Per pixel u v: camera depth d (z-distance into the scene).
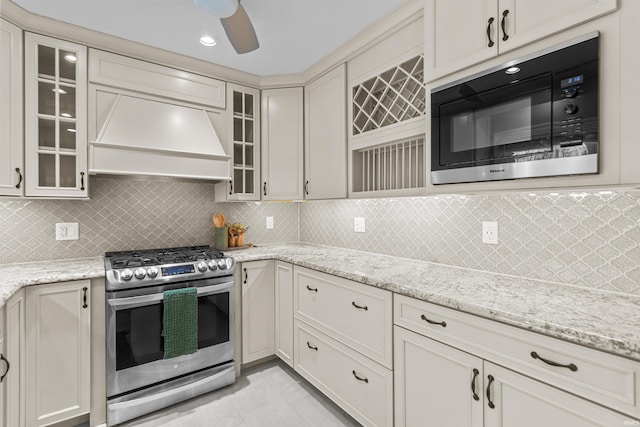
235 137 2.65
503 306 1.14
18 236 2.05
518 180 1.22
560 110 1.07
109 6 1.73
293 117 2.64
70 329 1.74
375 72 1.99
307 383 2.28
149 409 1.91
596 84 0.99
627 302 1.18
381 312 1.57
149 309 1.91
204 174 2.36
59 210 2.18
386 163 2.25
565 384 0.95
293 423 1.86
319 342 2.02
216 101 2.49
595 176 1.01
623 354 0.83
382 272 1.74
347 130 2.23
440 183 1.48
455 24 1.42
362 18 1.86
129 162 2.07
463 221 1.84
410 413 1.43
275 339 2.50
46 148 1.91
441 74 1.47
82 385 1.78
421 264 1.98
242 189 2.68
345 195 2.23
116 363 1.82
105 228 2.34
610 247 1.32
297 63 2.43
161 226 2.56
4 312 1.45
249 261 2.37
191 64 2.37
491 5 1.28
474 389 1.18
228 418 1.90
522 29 1.18
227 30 1.69
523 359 1.04
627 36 0.95
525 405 1.04
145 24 1.91
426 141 1.57
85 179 1.98
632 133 0.94
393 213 2.27
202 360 2.10
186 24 1.91
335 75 2.30
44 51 1.92
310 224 3.11
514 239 1.62
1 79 1.72
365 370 1.67
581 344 0.92
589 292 1.32
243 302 2.35
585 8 1.02
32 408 1.64
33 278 1.63
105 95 2.07
